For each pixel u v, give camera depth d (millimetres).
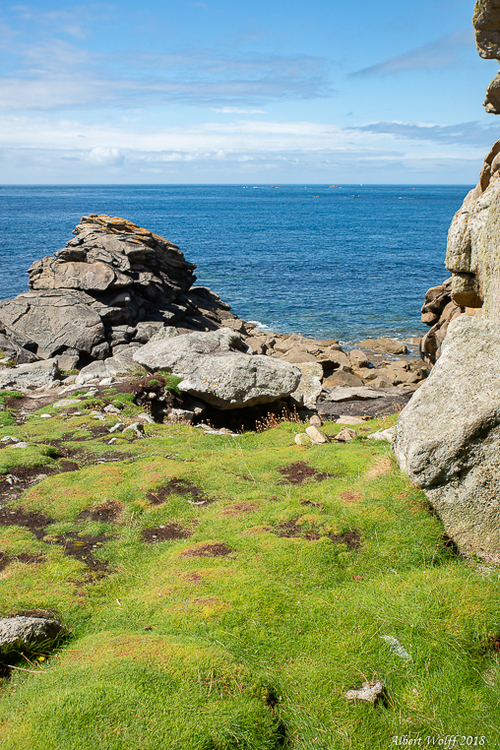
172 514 6707
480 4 8273
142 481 7500
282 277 51562
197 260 61531
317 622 4438
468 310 9945
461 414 5734
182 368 12883
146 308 26641
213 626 4352
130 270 26344
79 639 4363
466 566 5254
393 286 47406
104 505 6891
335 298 42875
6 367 18531
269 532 5801
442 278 50969
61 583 5105
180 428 11062
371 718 3678
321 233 95750
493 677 3975
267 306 40344
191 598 4734
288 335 31875
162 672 3709
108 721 3311
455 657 4102
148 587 5145
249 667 3951
